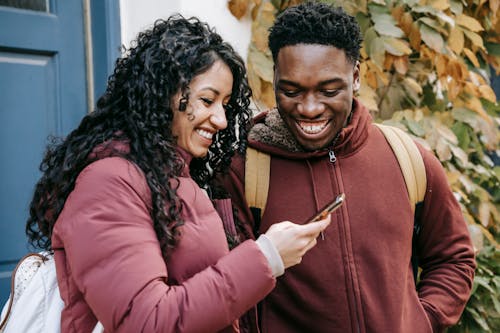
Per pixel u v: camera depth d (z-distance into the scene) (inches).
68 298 44.5
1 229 80.6
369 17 96.1
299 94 59.2
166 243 43.9
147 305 39.8
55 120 84.7
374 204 62.1
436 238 66.9
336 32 57.8
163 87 47.1
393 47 94.8
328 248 60.6
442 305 64.2
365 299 59.5
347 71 59.2
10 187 81.4
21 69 82.2
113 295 40.3
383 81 95.9
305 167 63.7
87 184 43.1
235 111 55.2
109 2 85.6
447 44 100.7
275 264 44.5
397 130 67.9
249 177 62.9
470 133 107.7
